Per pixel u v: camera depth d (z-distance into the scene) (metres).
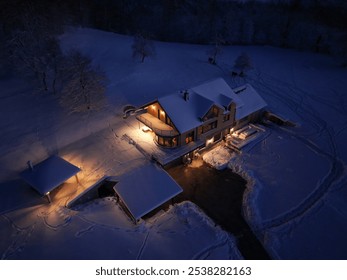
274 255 23.94
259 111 40.25
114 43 56.41
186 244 24.14
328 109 43.59
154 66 50.44
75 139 35.06
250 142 36.62
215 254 23.47
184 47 61.25
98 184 28.72
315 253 24.16
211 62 54.69
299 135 38.12
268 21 67.50
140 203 26.12
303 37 64.94
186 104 33.09
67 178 27.39
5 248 22.67
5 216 25.64
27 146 33.88
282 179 31.42
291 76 52.44
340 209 28.08
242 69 50.47
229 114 35.53
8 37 45.75
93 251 22.20
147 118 34.94
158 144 33.81
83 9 62.25
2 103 40.50
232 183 30.95
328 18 66.12
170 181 28.34
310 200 29.06
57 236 23.45
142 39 50.00
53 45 42.66
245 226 26.47
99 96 39.03
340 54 58.66
